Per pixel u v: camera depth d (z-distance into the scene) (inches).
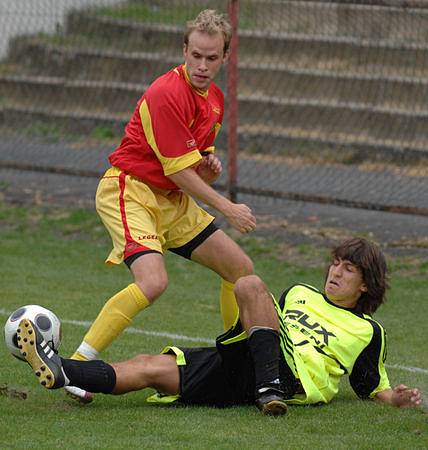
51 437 648.4
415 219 1469.0
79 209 1553.9
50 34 2193.7
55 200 1611.7
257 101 1921.8
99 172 1536.7
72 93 2078.0
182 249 789.2
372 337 761.0
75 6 2204.7
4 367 840.3
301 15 2039.9
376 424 693.3
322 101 1900.8
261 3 2070.6
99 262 1318.9
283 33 2041.1
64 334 975.0
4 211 1552.7
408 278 1231.5
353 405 745.6
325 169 1734.7
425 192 1585.9
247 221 751.7
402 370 887.1
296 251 1342.3
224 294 785.6
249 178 1688.0
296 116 1897.1
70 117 2001.7
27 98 2106.3
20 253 1349.7
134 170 775.1
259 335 710.5
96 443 636.1
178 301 1143.6
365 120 1843.0
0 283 1194.6
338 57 1978.3
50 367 681.0
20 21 2174.0
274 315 721.6
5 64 2193.7
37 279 1220.5
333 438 658.8
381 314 1098.1
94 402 744.3
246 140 1849.2
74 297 1143.6
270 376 706.2
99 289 1184.8
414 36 1932.8
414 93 1855.3
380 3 1289.4
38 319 713.6
